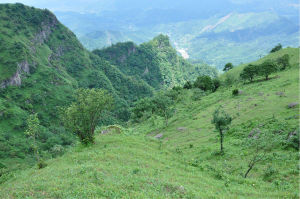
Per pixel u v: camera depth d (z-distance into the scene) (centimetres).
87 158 2772
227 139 4531
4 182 2669
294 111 4491
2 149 13638
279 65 10950
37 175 2292
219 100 8525
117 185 1645
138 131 8400
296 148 3061
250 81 10238
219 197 1717
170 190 1716
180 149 4762
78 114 3800
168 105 8081
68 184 1642
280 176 2461
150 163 2678
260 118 4881
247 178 2544
